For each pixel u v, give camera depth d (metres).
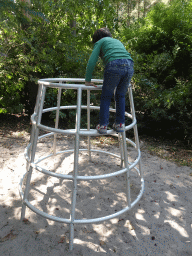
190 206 2.66
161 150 4.39
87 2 4.72
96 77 5.16
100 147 4.46
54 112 5.23
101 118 2.05
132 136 5.16
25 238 2.05
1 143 4.26
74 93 5.66
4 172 3.21
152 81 5.01
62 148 4.28
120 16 5.41
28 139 4.57
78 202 2.65
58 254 1.91
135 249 2.00
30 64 5.39
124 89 2.13
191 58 4.79
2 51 4.84
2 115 6.00
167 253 1.98
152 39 5.23
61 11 4.74
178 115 4.78
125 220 2.38
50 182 3.05
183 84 4.68
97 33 2.22
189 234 2.21
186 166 3.74
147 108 5.02
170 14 4.95
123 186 3.07
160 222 2.37
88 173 3.36
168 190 2.99
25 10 2.66
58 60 5.34
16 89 5.44
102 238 2.12
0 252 1.89
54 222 2.30
